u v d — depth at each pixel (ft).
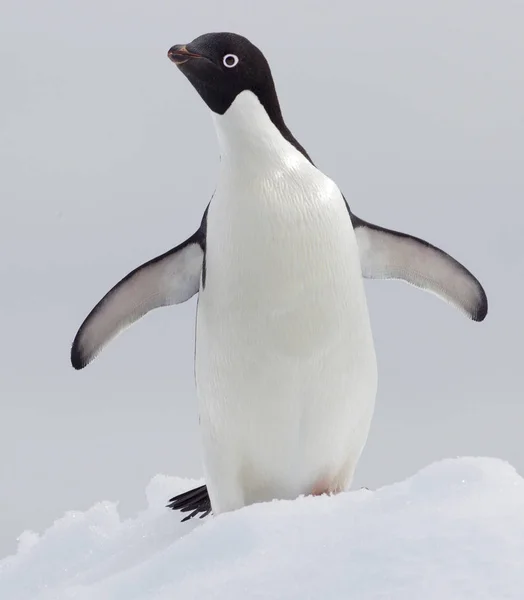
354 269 55.77
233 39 54.60
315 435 56.70
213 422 57.47
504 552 37.09
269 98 55.52
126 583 43.11
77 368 64.59
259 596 37.83
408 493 43.27
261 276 53.72
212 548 42.75
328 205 54.70
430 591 35.68
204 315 56.29
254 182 54.29
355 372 56.34
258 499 59.77
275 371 54.70
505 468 44.04
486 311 64.23
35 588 59.52
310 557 39.75
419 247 62.13
